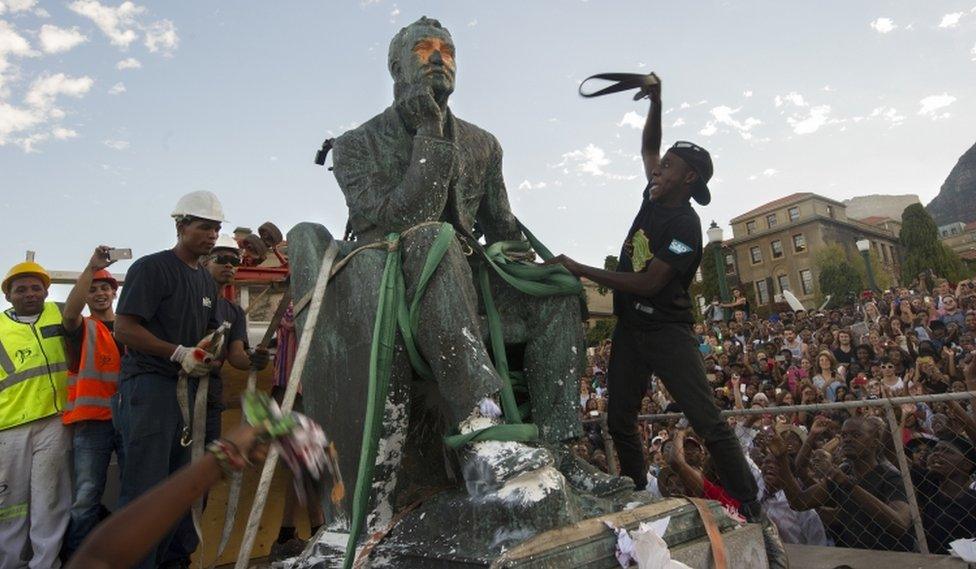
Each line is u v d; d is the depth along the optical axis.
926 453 4.67
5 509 3.89
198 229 3.62
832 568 3.59
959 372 7.64
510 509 2.47
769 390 9.54
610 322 32.81
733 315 18.58
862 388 8.65
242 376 4.72
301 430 1.14
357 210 3.33
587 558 2.39
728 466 3.26
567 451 3.22
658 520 2.62
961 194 128.50
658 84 3.85
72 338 4.06
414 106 3.20
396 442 2.94
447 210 3.39
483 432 2.72
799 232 68.94
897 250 75.56
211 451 1.10
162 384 3.34
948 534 4.32
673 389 3.38
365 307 3.03
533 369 3.34
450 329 2.87
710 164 3.55
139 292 3.37
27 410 3.94
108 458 3.97
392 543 2.83
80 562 0.98
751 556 2.86
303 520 4.76
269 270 5.47
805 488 5.13
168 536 3.37
